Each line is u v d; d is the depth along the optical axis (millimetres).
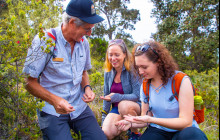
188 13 10953
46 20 3738
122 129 2287
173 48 10617
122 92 2660
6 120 1976
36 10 3549
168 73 1809
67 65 2012
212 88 5215
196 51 10922
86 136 2156
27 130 1987
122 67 2598
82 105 2234
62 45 1970
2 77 1796
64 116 2080
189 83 1809
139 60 1838
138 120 1773
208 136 2789
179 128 1771
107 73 2736
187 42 10719
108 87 2783
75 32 1934
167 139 1979
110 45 2529
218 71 6453
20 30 3141
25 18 3191
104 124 2516
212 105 4305
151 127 2102
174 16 11117
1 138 1790
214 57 10992
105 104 2781
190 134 1648
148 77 1895
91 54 9414
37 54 1783
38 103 1915
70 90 2078
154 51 1811
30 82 1884
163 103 1915
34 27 3510
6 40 1755
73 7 1856
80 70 2131
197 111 1921
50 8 3961
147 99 2068
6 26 2043
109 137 2494
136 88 2555
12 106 1929
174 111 1884
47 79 1996
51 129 1972
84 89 2322
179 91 1820
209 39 10547
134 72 2438
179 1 10500
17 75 1790
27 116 1996
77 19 1854
